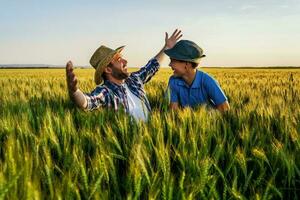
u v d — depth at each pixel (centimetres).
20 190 182
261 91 873
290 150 277
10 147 214
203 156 261
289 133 313
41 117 376
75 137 297
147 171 236
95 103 373
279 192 217
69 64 324
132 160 234
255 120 366
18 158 217
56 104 570
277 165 261
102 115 364
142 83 450
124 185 224
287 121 339
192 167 238
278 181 255
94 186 196
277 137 334
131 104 411
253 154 264
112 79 406
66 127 320
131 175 218
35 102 591
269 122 353
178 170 248
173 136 312
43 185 203
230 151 273
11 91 887
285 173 252
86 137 303
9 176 193
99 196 195
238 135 318
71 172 223
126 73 402
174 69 456
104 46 413
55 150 280
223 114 391
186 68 451
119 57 400
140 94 432
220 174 234
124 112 379
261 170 246
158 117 349
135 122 338
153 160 262
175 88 465
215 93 453
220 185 242
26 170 195
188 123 338
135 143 278
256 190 230
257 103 509
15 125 331
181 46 445
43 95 714
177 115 376
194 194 201
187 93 462
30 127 334
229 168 243
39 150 272
